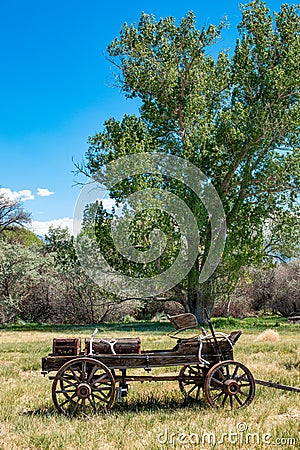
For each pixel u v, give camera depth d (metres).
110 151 32.81
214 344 9.04
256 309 46.94
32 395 10.27
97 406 8.72
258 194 35.38
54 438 7.08
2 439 7.27
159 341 19.86
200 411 8.45
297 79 33.66
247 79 34.62
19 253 39.78
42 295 40.53
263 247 35.78
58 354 8.85
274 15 35.09
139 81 34.09
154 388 10.52
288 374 11.66
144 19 34.59
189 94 34.66
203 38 34.47
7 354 17.30
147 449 6.59
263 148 34.19
